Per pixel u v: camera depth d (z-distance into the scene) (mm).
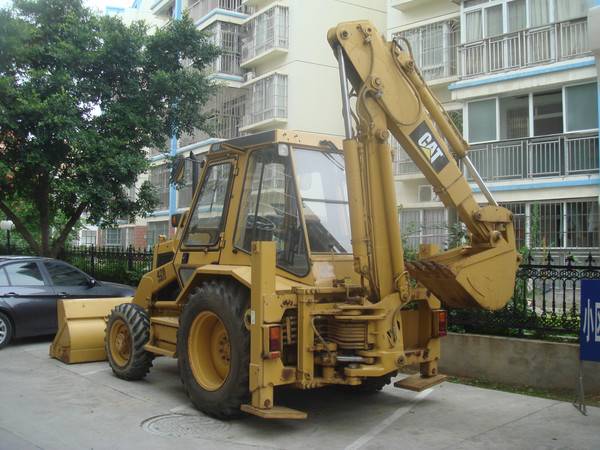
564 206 16094
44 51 12609
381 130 5484
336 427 5715
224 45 24484
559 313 7234
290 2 22406
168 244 7727
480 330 7832
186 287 6477
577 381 6766
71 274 10844
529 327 7371
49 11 12992
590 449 5074
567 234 15977
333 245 6004
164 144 14633
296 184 5895
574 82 15914
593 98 15695
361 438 5391
